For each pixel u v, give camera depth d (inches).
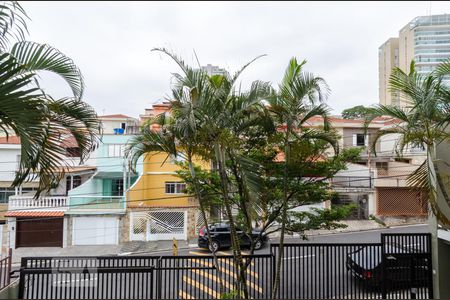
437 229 335.6
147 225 765.9
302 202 350.0
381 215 895.7
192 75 257.0
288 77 280.7
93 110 206.5
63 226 741.3
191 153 295.9
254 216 257.8
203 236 664.4
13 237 725.9
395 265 340.5
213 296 325.7
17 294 317.7
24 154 131.3
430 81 247.9
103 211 752.3
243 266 296.2
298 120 286.4
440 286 331.6
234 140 269.4
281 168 321.7
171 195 836.0
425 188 256.8
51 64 177.3
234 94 264.5
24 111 129.7
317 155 335.0
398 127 278.5
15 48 170.9
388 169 920.9
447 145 314.8
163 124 290.5
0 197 788.6
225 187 279.4
